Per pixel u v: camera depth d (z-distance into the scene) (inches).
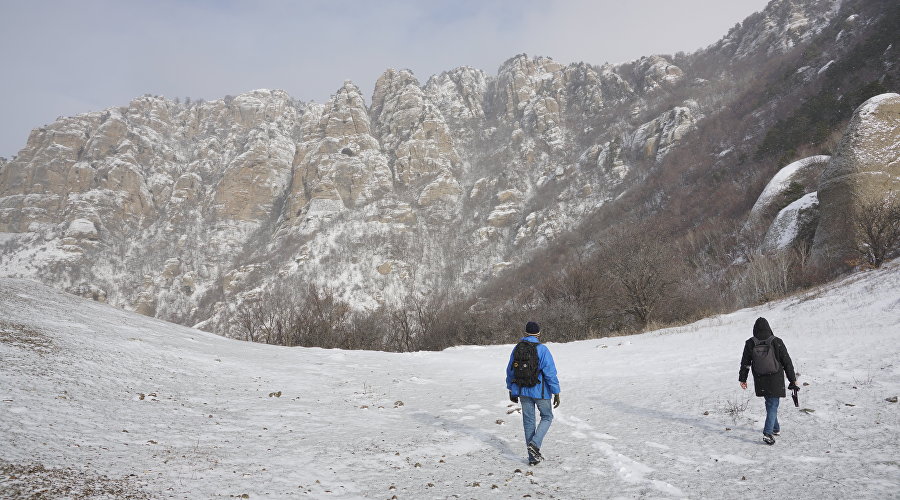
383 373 553.3
